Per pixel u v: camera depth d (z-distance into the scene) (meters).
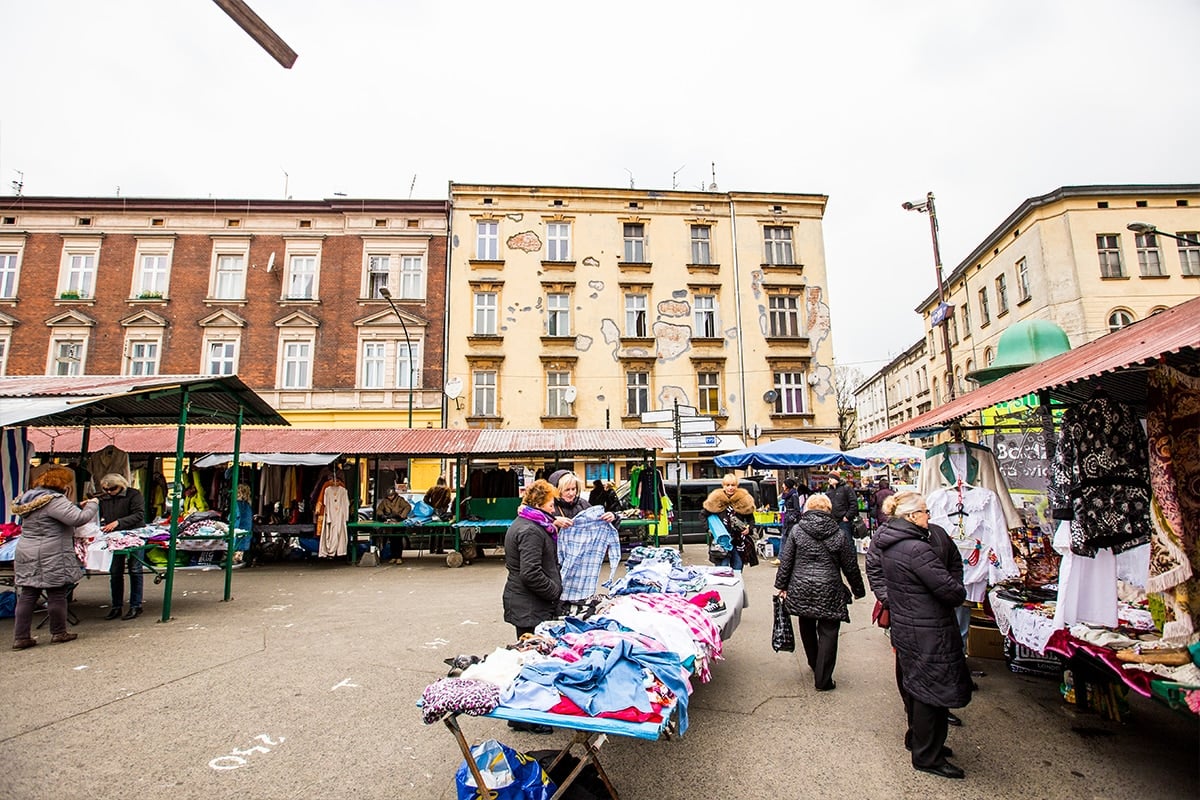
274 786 3.55
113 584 7.85
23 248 23.83
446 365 24.14
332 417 23.50
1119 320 22.53
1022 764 3.89
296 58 2.98
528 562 4.52
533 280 25.27
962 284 31.30
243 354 23.69
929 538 4.09
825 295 26.52
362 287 24.42
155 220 24.39
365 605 8.77
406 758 3.92
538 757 3.49
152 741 4.11
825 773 3.79
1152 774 3.74
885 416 55.09
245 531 12.20
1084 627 4.27
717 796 3.52
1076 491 4.38
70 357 23.19
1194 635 3.69
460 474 14.19
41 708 4.65
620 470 22.55
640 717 2.94
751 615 8.27
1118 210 23.14
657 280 25.98
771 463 14.75
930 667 3.80
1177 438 3.80
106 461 10.14
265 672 5.59
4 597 7.61
